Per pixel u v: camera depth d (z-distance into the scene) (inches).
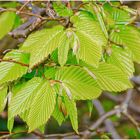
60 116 21.7
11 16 30.0
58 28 21.2
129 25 24.4
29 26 25.1
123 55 23.0
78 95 20.6
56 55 21.5
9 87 21.7
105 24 23.5
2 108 21.5
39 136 33.2
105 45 21.2
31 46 20.9
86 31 21.2
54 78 21.0
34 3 27.2
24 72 21.1
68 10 23.6
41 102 20.2
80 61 21.6
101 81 21.4
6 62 21.5
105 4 24.7
